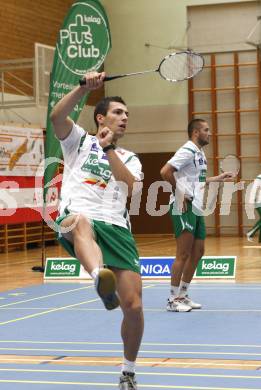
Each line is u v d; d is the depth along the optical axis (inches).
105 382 216.8
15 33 810.2
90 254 187.2
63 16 912.3
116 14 1000.2
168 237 938.1
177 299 358.3
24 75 813.2
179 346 269.0
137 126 999.6
